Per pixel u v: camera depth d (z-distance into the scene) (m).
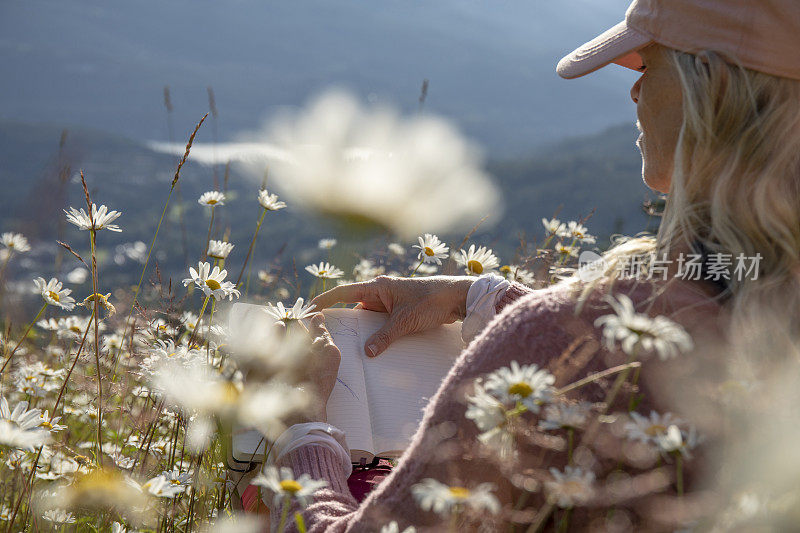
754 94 0.92
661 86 1.02
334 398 1.49
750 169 0.91
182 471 1.54
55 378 2.08
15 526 1.45
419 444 0.95
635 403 0.85
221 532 1.22
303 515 1.12
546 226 2.77
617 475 0.85
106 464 1.54
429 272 2.72
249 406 0.70
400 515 0.94
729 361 0.86
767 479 0.70
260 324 1.45
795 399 0.80
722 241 0.90
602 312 0.90
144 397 1.56
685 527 0.78
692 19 0.96
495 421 0.83
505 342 0.92
